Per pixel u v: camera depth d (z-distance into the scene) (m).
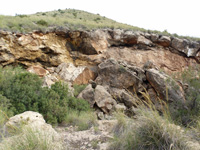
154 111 3.05
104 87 13.41
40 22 16.06
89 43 16.47
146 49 18.17
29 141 2.68
